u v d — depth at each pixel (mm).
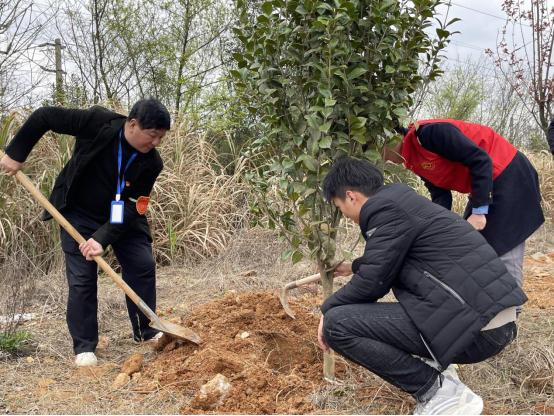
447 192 3674
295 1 2947
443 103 12961
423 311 2633
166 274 6168
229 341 3641
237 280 5676
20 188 6117
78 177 3602
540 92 8367
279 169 3213
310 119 2895
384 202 2699
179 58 11727
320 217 3188
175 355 3637
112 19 11422
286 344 3734
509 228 3305
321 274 3279
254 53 3068
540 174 9867
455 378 2818
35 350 3922
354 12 2879
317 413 2979
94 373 3520
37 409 3057
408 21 3084
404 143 3350
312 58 2965
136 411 3031
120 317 4746
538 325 4316
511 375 3418
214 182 7188
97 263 3752
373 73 3113
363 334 2768
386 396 3135
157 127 3439
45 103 9336
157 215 6703
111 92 11758
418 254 2682
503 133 12188
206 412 3021
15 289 4656
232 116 8781
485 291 2584
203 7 11672
